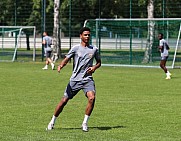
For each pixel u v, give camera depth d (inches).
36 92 1371.8
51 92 1373.0
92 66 831.7
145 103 1171.3
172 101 1209.4
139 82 1667.1
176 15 2785.4
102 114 1008.9
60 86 1521.9
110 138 773.9
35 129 844.6
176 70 2247.8
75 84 819.4
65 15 3228.3
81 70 821.2
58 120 938.1
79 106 1117.1
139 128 863.1
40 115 990.4
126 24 2719.0
